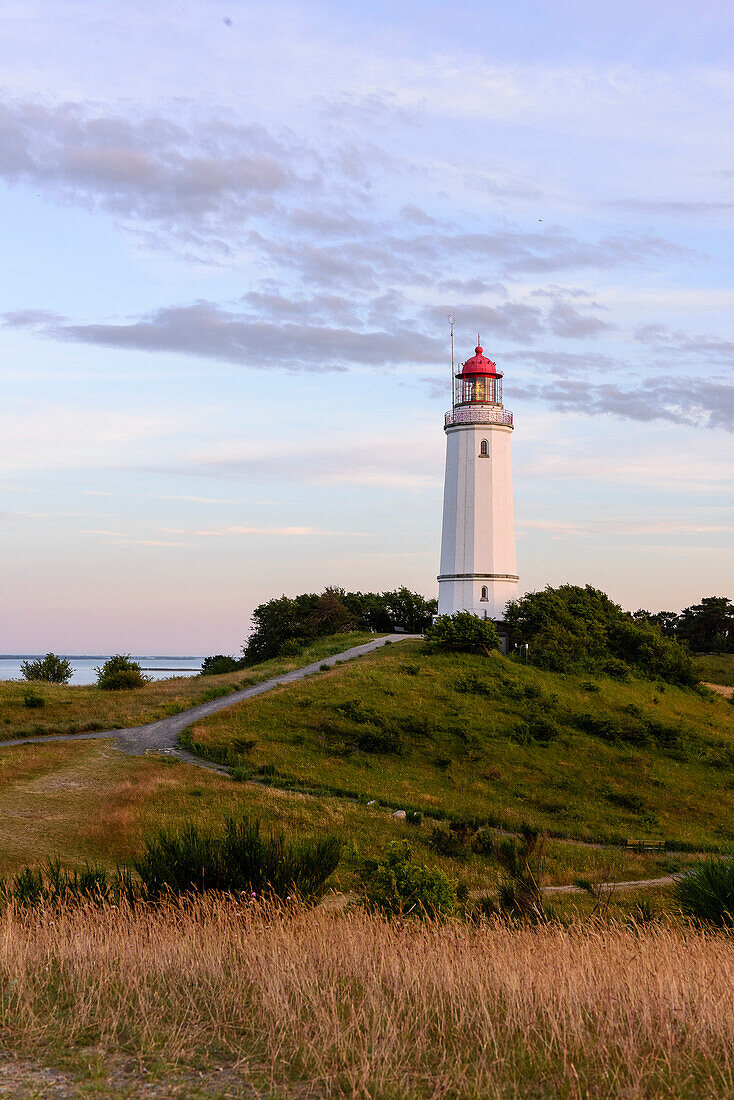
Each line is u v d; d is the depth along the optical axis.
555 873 33.44
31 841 32.78
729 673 98.88
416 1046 8.97
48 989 10.64
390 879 21.55
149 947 12.17
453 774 50.41
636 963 11.70
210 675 86.69
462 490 86.19
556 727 59.38
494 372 88.44
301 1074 8.33
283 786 45.03
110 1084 7.97
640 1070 8.38
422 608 105.94
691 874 19.75
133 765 45.66
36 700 62.91
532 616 80.50
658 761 57.31
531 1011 9.86
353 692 62.50
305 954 11.66
